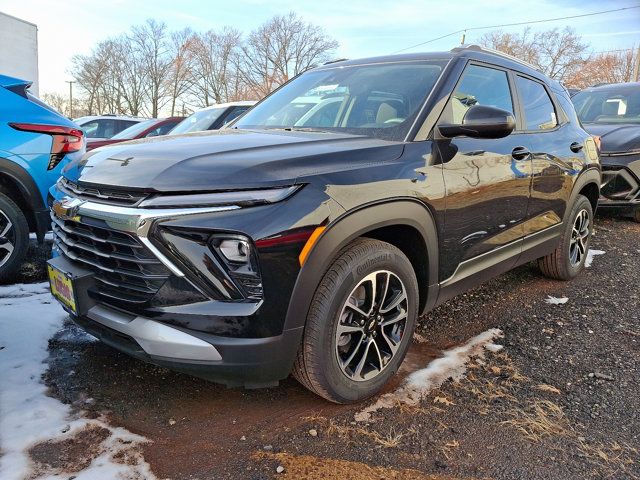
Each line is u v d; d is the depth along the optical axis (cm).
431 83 308
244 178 211
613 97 827
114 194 225
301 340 226
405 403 259
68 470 202
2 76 409
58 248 268
